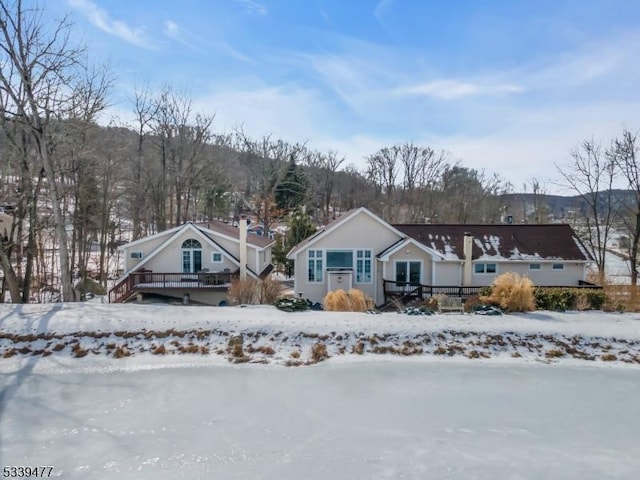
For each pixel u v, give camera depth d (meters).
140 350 12.89
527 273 22.36
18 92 17.70
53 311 15.26
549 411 9.57
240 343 13.28
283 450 7.93
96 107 24.09
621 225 34.41
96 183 30.34
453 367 12.15
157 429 8.70
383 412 9.50
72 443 8.16
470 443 8.23
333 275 22.19
